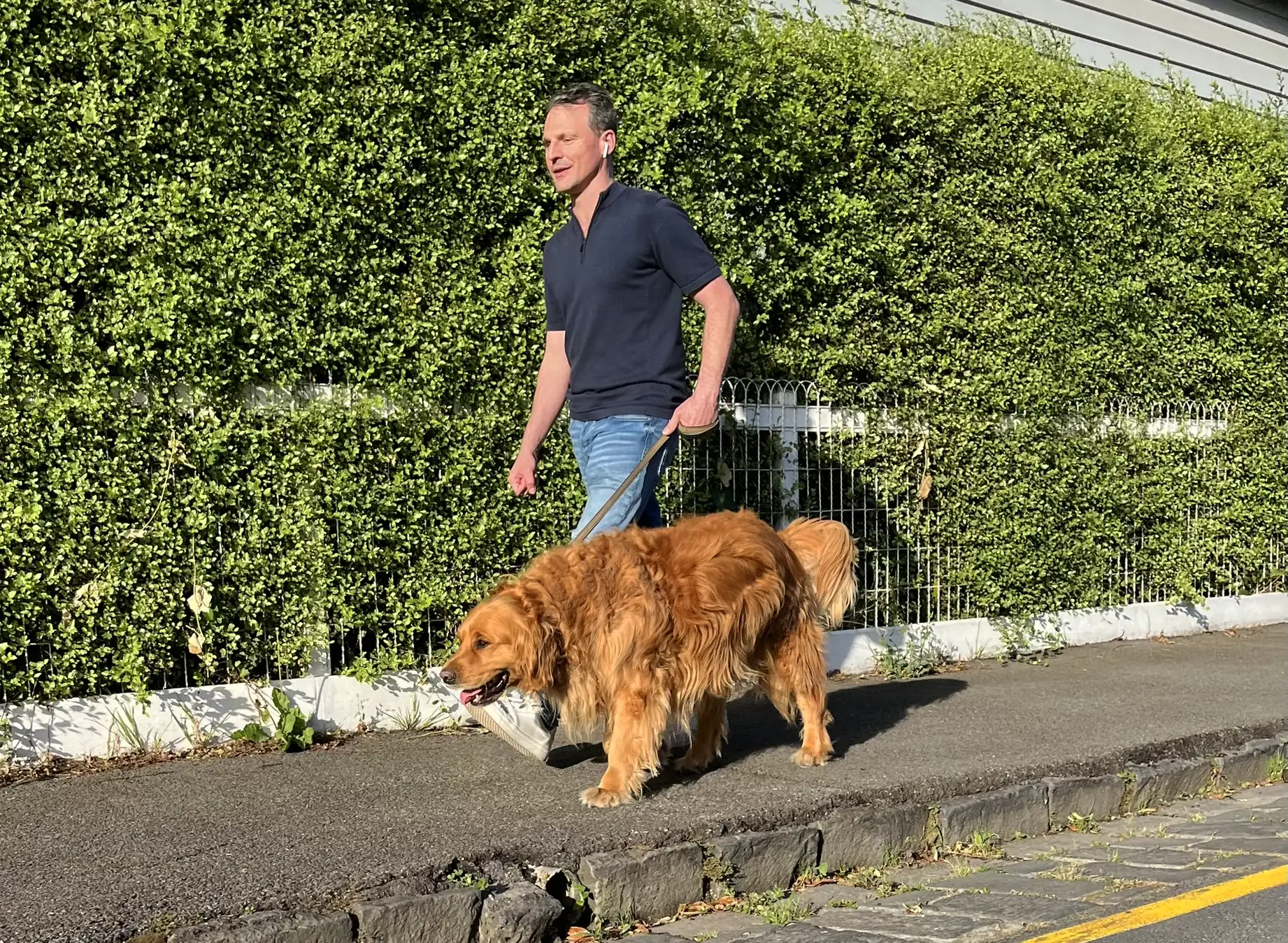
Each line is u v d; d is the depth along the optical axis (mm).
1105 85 8305
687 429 4465
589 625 4234
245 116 5008
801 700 4875
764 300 6637
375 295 5297
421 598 5434
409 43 5375
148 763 4809
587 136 4672
